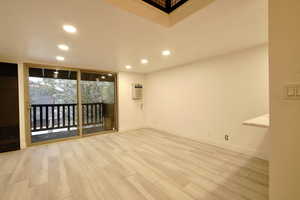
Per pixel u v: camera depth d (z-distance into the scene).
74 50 2.53
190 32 1.87
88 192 1.65
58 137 3.73
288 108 1.00
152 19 1.56
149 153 2.78
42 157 2.64
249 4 1.30
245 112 2.64
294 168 0.98
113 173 2.06
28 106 3.25
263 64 2.40
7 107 3.01
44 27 1.69
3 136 2.94
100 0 1.22
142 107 5.15
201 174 2.01
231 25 1.70
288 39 0.98
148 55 2.88
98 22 1.59
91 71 4.15
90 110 4.21
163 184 1.79
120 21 1.57
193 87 3.57
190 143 3.35
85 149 3.04
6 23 1.58
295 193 0.98
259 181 1.83
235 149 2.81
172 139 3.70
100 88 4.39
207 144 3.26
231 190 1.66
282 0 1.00
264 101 2.40
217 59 3.04
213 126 3.17
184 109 3.83
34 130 3.60
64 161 2.46
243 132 2.68
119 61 3.35
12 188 1.73
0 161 2.48
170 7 1.69
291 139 0.99
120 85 4.62
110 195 1.60
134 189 1.70
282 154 1.03
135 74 4.96
